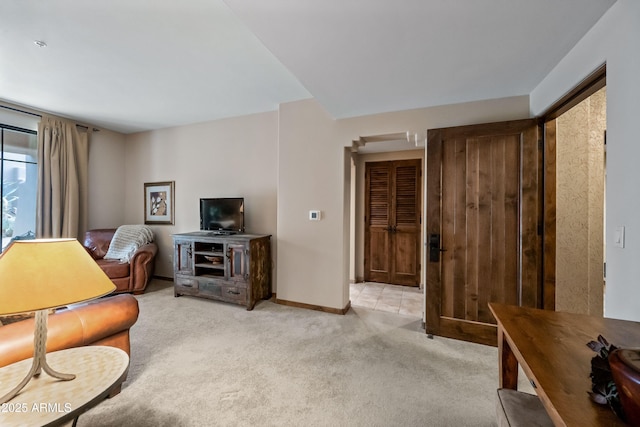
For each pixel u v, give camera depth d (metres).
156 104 3.51
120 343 1.79
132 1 1.71
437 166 2.60
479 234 2.47
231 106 3.58
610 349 0.76
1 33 2.03
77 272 1.11
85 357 1.28
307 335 2.58
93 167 4.43
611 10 1.38
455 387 1.82
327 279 3.20
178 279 3.67
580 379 0.78
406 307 3.43
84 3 1.72
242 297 3.28
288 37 1.69
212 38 2.10
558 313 1.27
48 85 2.95
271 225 3.78
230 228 3.71
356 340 2.48
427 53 1.85
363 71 2.10
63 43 2.17
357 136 3.05
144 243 4.14
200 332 2.62
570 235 2.29
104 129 4.57
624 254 1.27
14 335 1.27
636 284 1.20
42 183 3.69
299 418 1.54
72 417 0.93
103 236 4.12
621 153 1.30
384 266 4.74
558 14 1.45
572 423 0.63
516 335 1.04
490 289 2.44
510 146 2.37
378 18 1.51
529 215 2.29
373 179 4.81
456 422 1.52
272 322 2.88
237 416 1.55
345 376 1.93
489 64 1.97
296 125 3.36
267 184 3.81
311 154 3.28
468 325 2.48
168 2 1.71
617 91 1.33
